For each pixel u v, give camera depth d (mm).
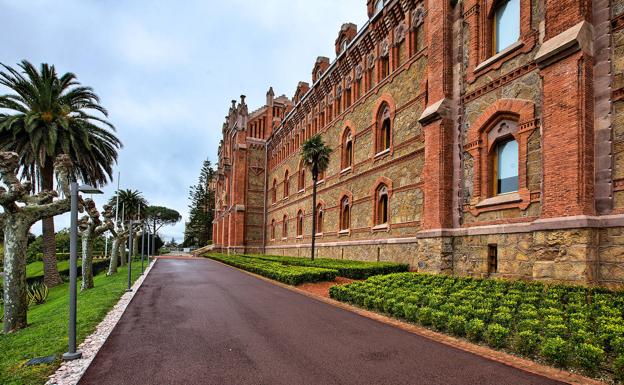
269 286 16516
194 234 101688
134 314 10453
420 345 7055
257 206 53312
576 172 9500
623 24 9352
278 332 8211
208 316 10062
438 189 14719
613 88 9391
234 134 56531
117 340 7695
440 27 15602
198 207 101062
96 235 21703
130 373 5801
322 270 17312
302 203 36688
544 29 11406
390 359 6289
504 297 9055
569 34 9945
